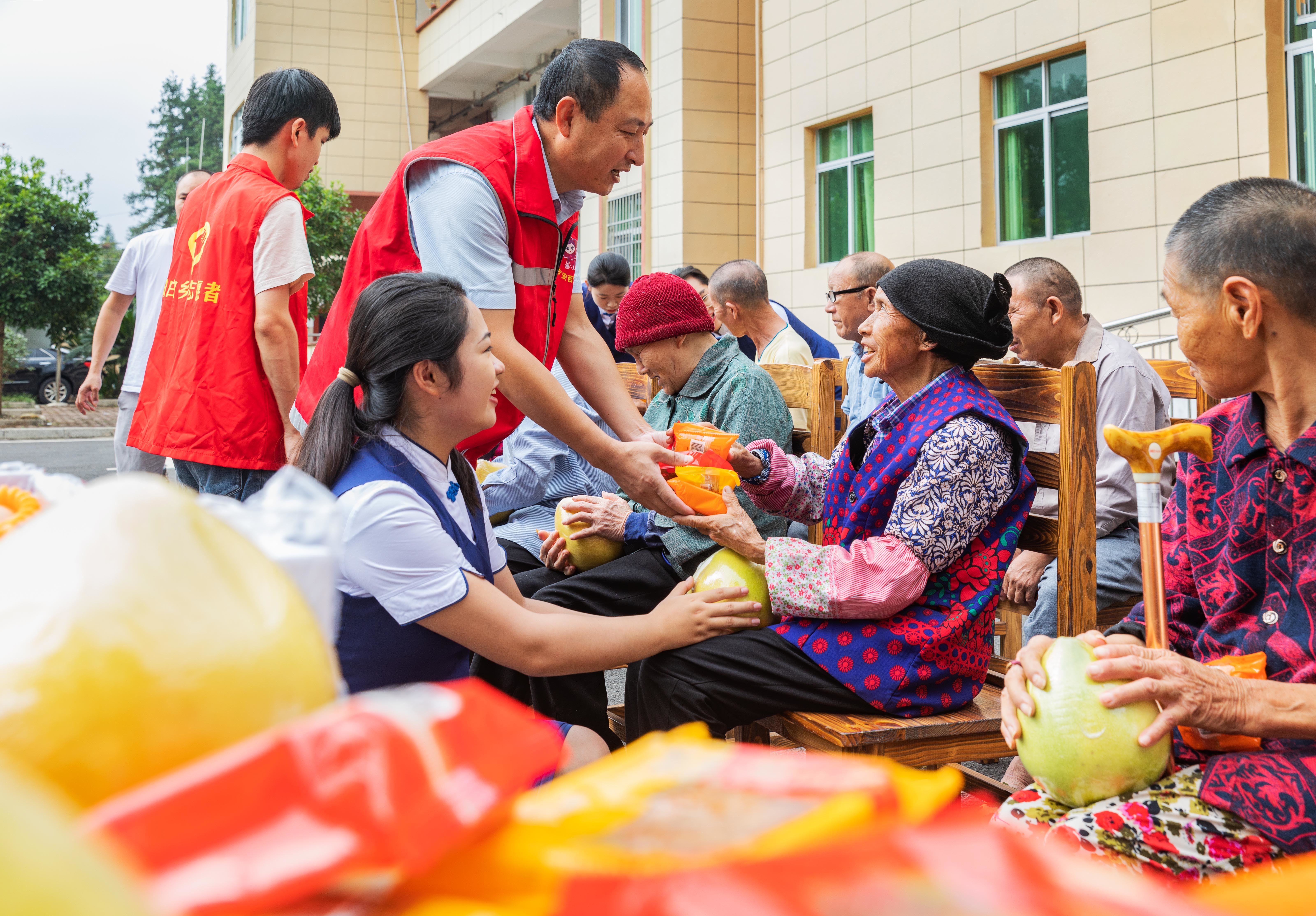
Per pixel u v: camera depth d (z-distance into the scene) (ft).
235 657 1.32
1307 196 4.27
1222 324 4.35
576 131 7.32
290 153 9.79
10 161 52.01
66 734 1.19
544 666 5.62
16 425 52.49
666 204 39.47
